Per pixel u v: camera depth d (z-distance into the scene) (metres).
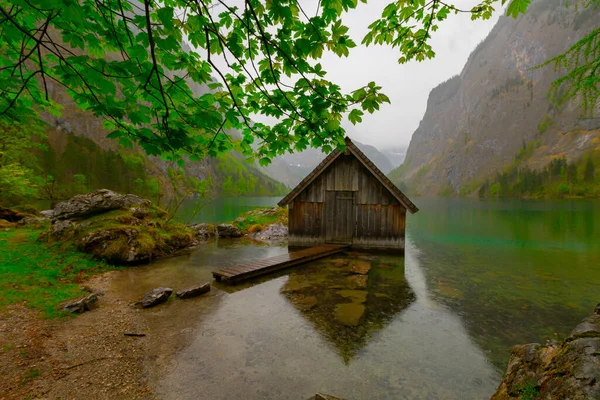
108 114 2.66
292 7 2.69
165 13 2.30
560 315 7.20
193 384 4.45
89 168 81.81
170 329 6.19
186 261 12.45
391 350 5.50
